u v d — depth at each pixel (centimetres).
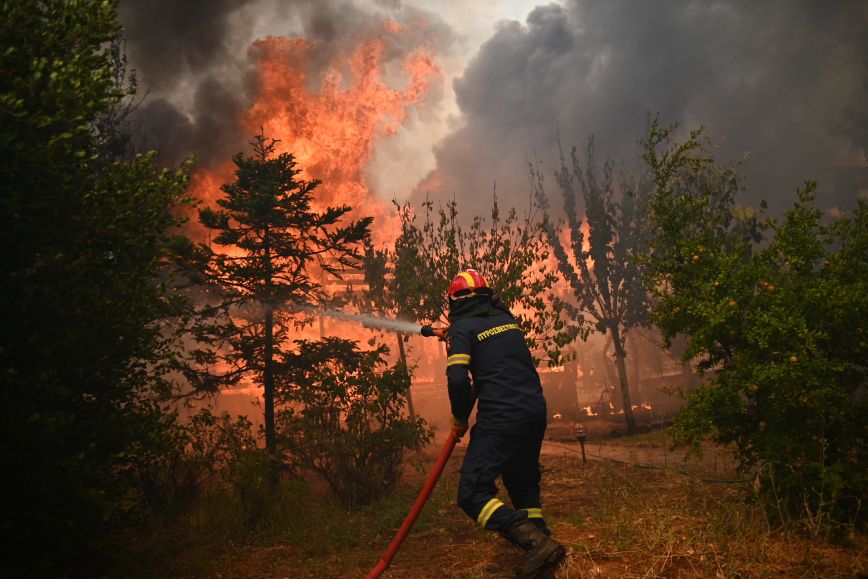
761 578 342
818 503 419
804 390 420
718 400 460
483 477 358
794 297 447
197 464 735
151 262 458
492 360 377
